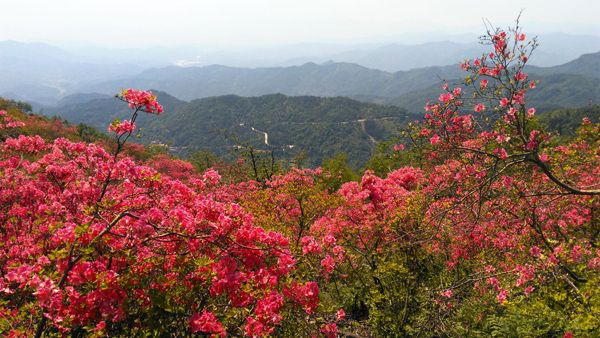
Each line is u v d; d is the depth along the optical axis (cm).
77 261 473
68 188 745
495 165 748
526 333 679
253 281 527
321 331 578
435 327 817
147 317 498
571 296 709
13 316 480
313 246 643
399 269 878
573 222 989
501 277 831
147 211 537
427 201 936
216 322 486
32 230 659
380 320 895
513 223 980
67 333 486
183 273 537
